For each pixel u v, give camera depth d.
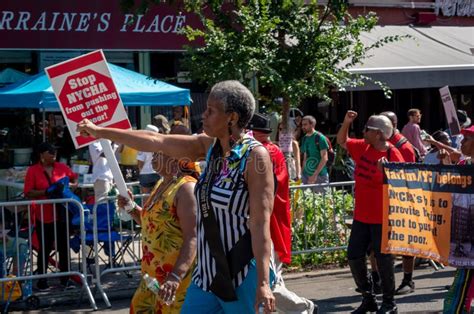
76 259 10.16
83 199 11.55
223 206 4.23
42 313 8.16
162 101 11.53
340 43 11.32
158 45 14.91
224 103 4.26
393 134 8.44
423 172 6.63
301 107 17.23
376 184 7.35
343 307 8.20
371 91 18.03
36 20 14.08
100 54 5.32
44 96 10.84
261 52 10.77
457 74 16.36
